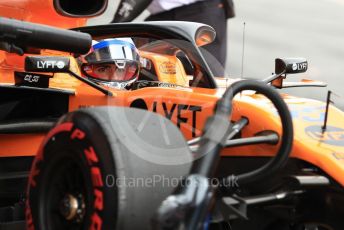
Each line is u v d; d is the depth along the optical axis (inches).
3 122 550.6
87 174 412.2
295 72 621.9
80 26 697.0
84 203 422.3
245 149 523.5
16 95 597.0
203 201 370.6
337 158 481.7
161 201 408.5
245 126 523.2
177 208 365.1
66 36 468.8
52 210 439.8
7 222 540.1
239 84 415.8
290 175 471.8
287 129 421.4
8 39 456.4
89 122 421.7
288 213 515.5
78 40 473.1
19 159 581.0
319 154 483.5
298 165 500.1
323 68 1232.8
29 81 551.2
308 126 521.3
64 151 433.4
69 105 607.5
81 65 631.8
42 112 608.1
